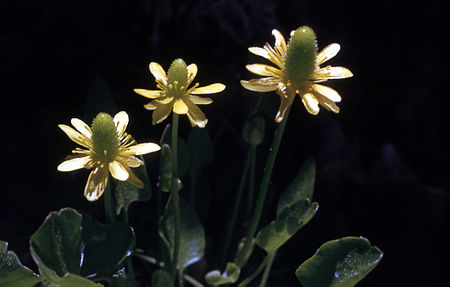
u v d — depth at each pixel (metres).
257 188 0.25
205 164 0.24
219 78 0.27
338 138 0.28
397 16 0.31
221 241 0.25
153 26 0.27
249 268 0.25
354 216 0.27
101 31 0.27
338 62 0.30
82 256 0.19
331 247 0.20
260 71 0.19
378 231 0.27
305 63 0.19
